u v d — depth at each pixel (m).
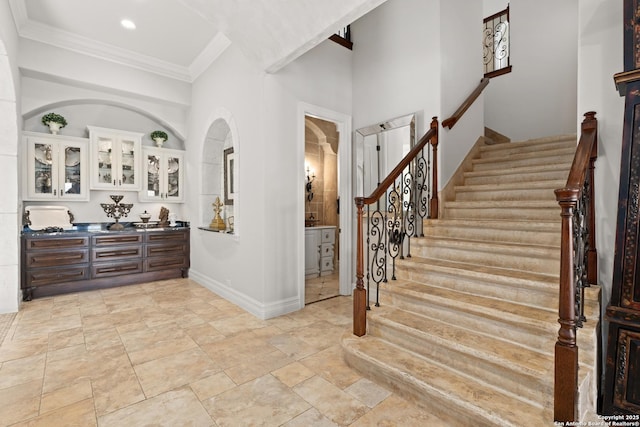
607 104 1.85
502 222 2.55
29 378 2.04
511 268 2.30
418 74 3.29
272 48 2.79
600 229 1.88
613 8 1.83
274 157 3.21
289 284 3.35
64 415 1.68
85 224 4.46
